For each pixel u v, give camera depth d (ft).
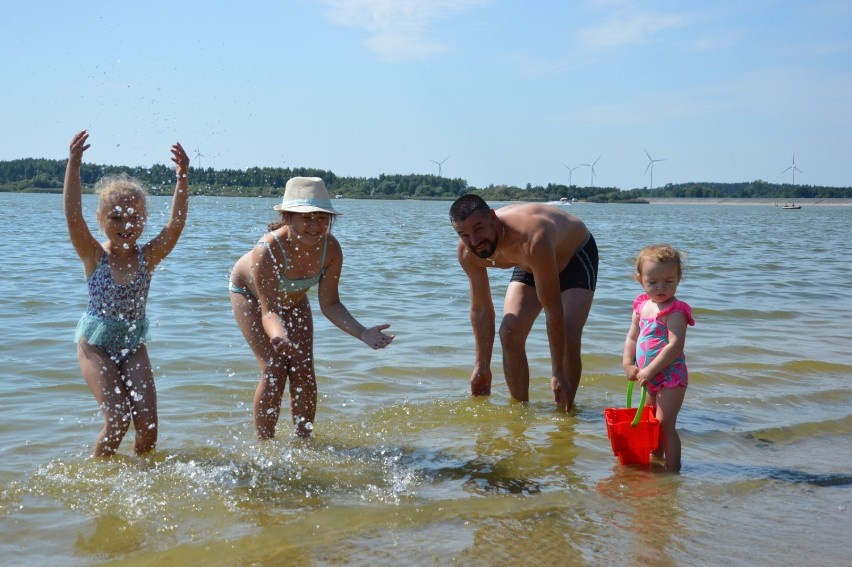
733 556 11.12
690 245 78.54
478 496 13.21
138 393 15.12
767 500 13.26
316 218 15.85
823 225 152.46
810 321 31.27
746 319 31.45
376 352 24.03
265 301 16.05
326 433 16.62
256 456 15.05
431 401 19.24
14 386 19.34
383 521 12.09
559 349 18.57
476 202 18.01
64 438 15.81
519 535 11.67
